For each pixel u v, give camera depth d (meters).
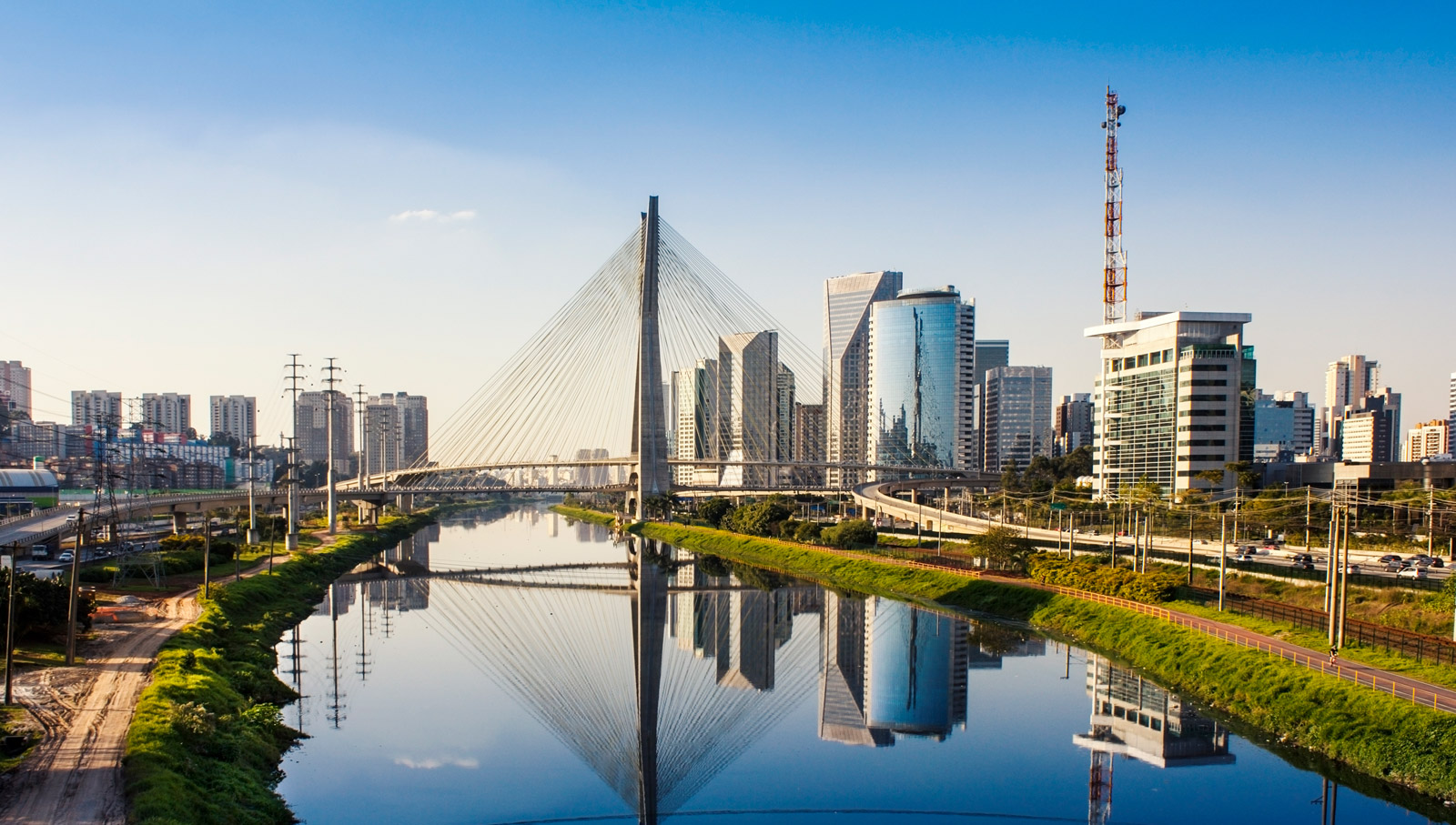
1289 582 112.94
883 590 160.75
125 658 80.12
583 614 146.12
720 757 79.44
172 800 50.44
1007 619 130.25
